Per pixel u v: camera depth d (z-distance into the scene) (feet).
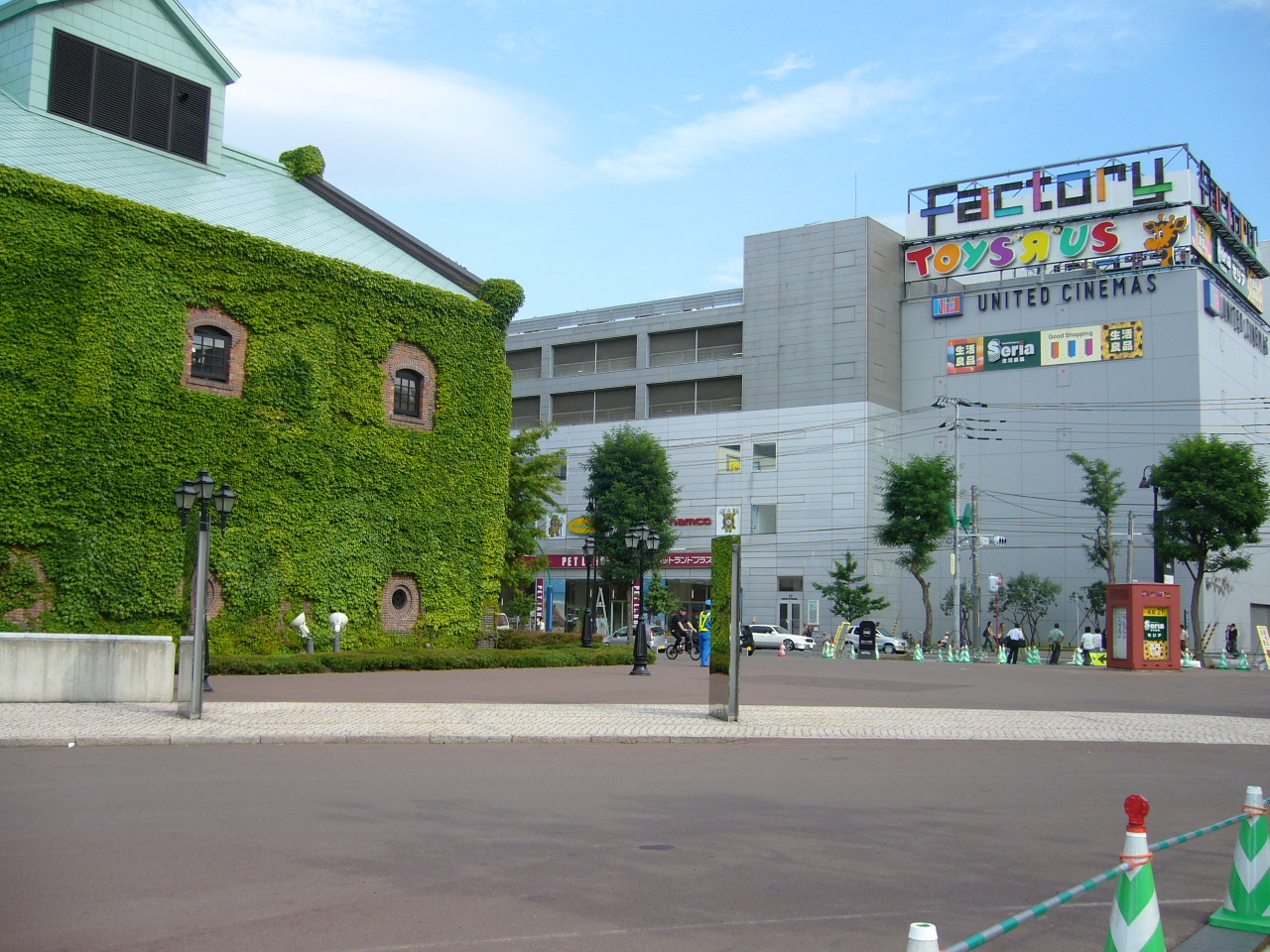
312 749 44.93
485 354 114.32
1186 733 55.62
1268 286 236.02
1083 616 190.29
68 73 96.89
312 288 99.09
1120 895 15.29
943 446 205.77
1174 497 165.17
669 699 69.31
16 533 79.66
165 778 36.11
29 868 23.79
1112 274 192.85
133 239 87.35
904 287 215.51
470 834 27.89
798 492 208.03
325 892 22.11
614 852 26.16
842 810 32.40
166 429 88.12
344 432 100.99
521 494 148.77
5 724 48.49
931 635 183.01
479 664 97.60
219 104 108.27
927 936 10.87
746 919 20.77
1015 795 35.88
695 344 224.94
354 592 100.73
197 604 53.01
